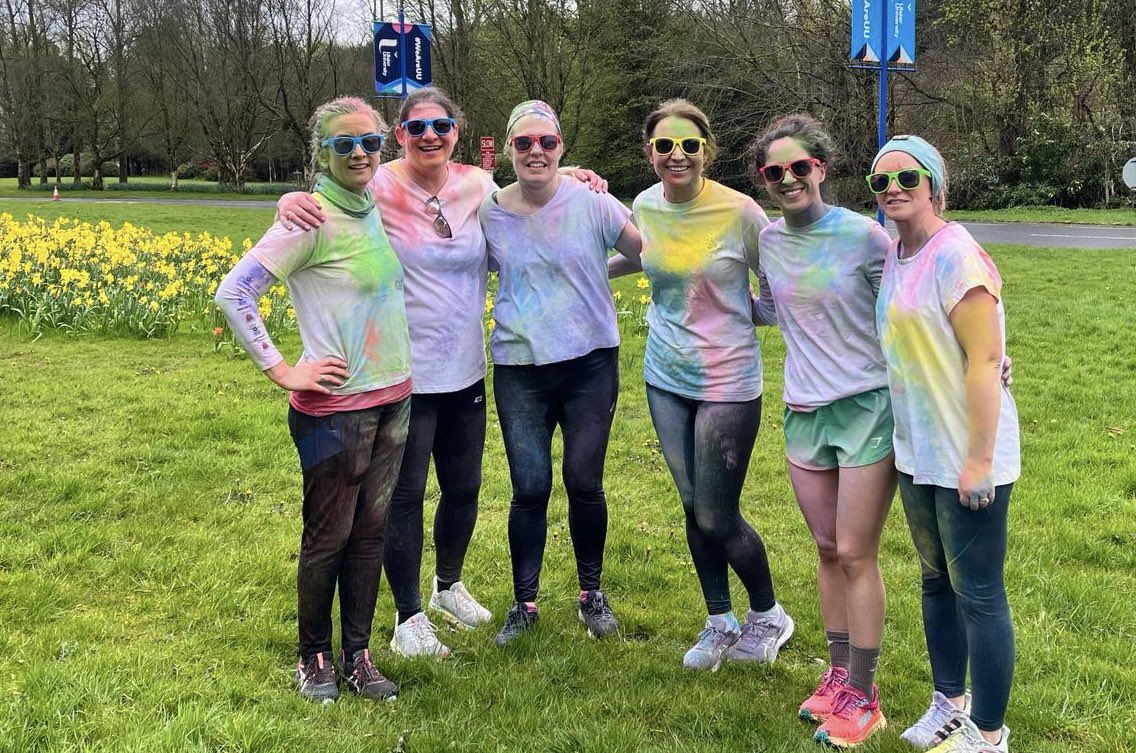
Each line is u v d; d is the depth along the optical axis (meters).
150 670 3.19
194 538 4.47
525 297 3.41
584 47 34.34
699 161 3.11
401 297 3.08
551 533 4.77
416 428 3.37
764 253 3.02
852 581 2.89
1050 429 6.52
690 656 3.44
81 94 48.09
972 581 2.57
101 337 9.46
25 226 12.94
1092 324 10.30
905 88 27.78
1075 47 26.69
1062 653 3.45
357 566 3.16
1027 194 28.31
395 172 3.32
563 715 3.07
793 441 3.03
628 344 9.20
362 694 3.16
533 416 3.53
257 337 2.82
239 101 47.78
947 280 2.46
